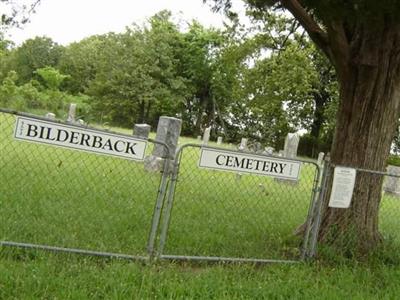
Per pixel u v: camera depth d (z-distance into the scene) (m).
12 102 39.22
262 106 36.91
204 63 55.06
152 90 52.12
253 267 5.46
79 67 60.50
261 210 8.57
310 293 4.79
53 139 4.60
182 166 11.82
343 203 5.86
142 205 7.29
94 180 8.67
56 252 4.80
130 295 4.17
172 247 5.66
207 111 57.91
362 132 6.34
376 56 6.16
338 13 5.29
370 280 5.49
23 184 7.43
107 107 52.03
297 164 5.69
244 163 5.41
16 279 4.04
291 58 30.28
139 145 4.90
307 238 5.89
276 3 7.41
